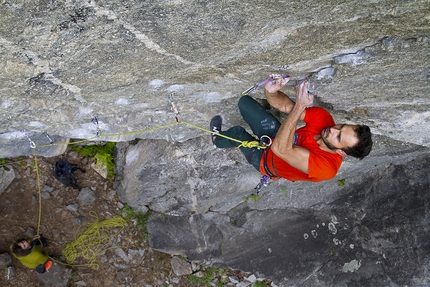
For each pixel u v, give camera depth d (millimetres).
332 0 2123
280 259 7328
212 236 7297
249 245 7352
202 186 6312
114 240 7113
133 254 7207
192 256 7379
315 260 7184
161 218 7160
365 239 6906
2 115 3658
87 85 3316
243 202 7152
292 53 2869
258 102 4086
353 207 6902
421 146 5520
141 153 5926
